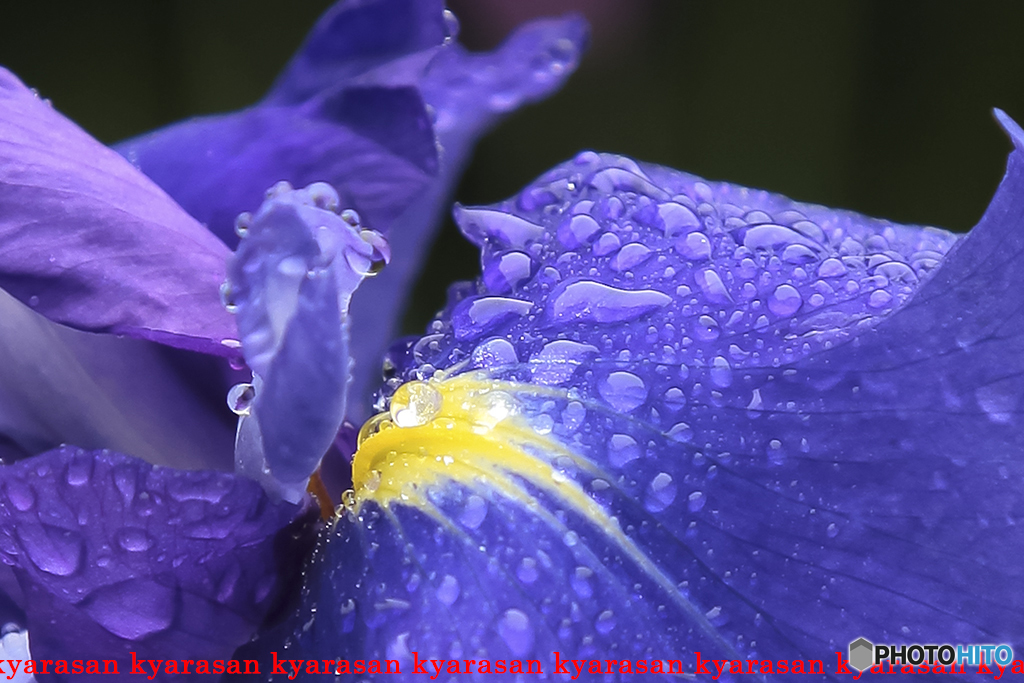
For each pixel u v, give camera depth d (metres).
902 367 0.21
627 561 0.21
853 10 0.45
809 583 0.21
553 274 0.23
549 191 0.24
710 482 0.21
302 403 0.21
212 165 0.24
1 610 0.23
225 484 0.21
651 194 0.24
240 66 0.48
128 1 0.47
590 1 0.42
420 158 0.23
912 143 0.46
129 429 0.23
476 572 0.21
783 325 0.22
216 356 0.24
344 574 0.21
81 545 0.21
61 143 0.22
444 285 0.47
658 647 0.21
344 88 0.23
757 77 0.46
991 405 0.21
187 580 0.21
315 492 0.22
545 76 0.26
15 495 0.21
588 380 0.22
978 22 0.45
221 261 0.22
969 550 0.21
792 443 0.21
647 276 0.23
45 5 0.47
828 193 0.47
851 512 0.21
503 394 0.22
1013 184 0.21
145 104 0.48
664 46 0.46
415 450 0.22
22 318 0.23
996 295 0.21
